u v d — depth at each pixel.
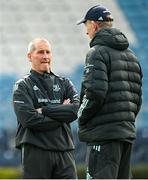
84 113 15.62
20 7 63.59
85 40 61.41
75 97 17.53
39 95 17.03
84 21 16.67
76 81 57.34
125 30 62.72
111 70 15.91
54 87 17.31
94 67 15.64
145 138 46.28
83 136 15.98
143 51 60.69
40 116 16.61
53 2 64.50
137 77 16.62
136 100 16.59
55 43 60.91
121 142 15.88
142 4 64.31
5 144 46.34
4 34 61.12
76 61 59.25
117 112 15.77
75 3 64.56
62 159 16.95
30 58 17.34
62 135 17.02
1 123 50.88
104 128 15.68
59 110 16.77
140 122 51.97
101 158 15.73
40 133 16.78
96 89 15.39
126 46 16.47
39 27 62.19
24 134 16.78
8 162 46.00
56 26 62.50
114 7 64.44
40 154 16.73
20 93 16.89
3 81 56.12
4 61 58.41
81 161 44.34
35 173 16.70
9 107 53.06
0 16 62.56
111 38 16.11
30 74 17.33
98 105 15.48
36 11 63.44
